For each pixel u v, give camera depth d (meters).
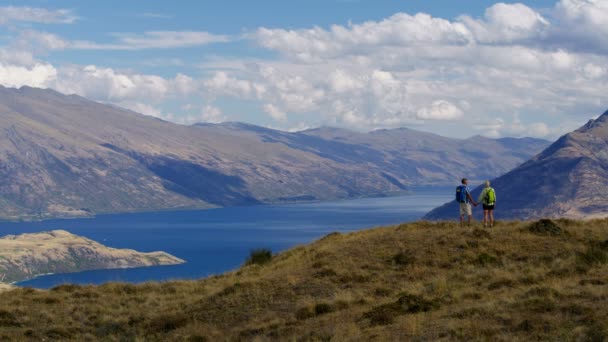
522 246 30.95
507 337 17.78
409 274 29.12
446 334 19.05
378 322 22.00
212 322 26.16
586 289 21.81
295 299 27.62
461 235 33.38
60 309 29.81
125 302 31.33
